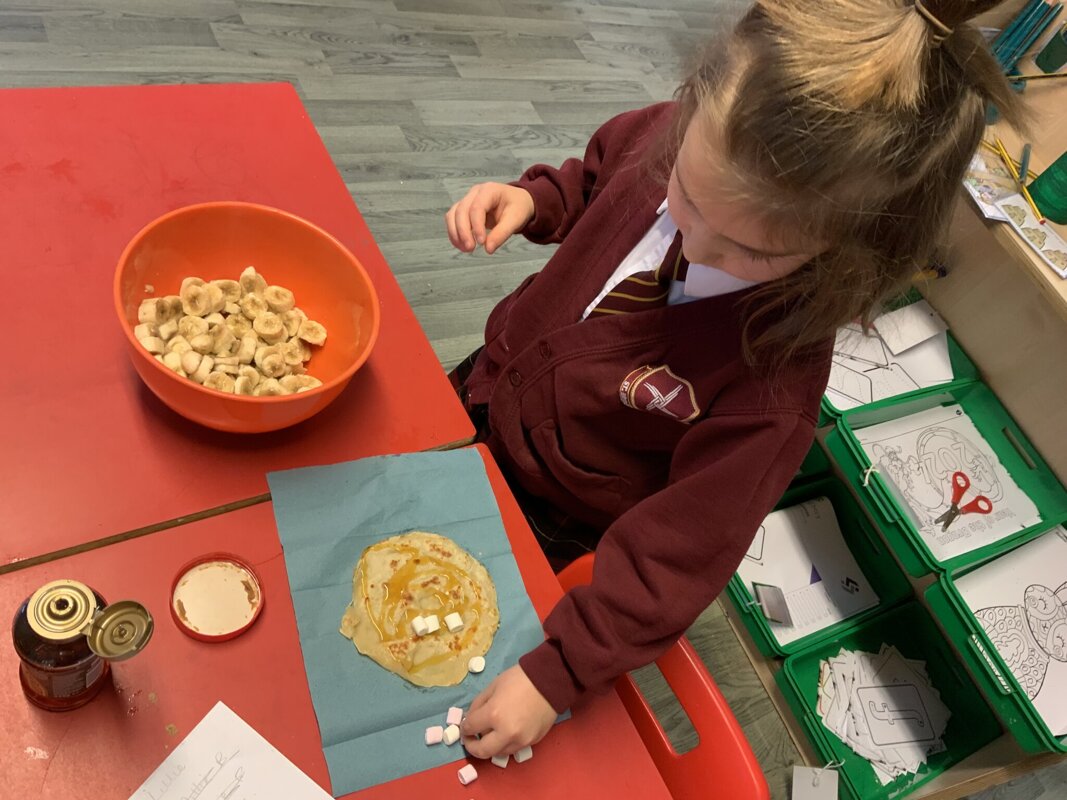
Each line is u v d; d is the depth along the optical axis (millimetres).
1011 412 1544
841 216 581
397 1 2492
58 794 563
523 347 994
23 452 690
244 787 605
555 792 683
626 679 910
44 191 845
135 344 681
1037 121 670
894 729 1531
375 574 734
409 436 838
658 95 2711
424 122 2223
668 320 826
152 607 653
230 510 731
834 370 1548
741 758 793
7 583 629
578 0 2891
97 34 1960
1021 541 1439
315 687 662
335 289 853
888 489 1404
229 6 2189
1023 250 1224
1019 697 1262
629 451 957
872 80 517
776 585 1608
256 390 775
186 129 969
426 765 657
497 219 1058
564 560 1078
